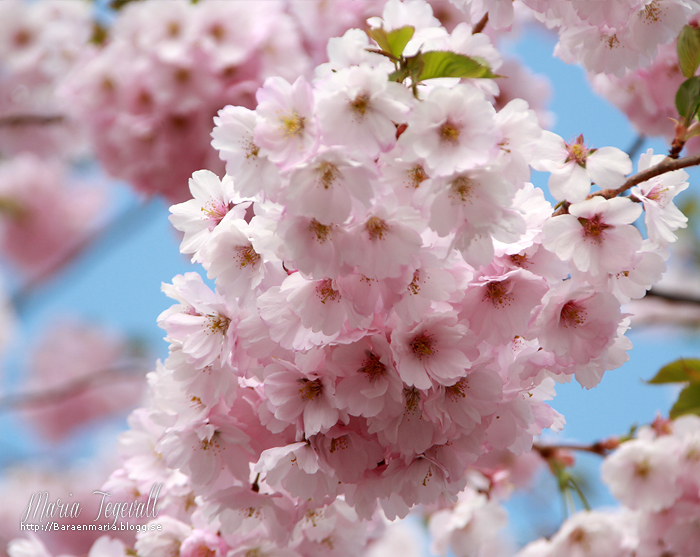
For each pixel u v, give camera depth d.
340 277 1.19
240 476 1.25
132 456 1.31
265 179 1.18
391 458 1.23
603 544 1.42
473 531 1.44
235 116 1.20
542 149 1.22
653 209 1.22
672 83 1.39
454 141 1.18
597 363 1.23
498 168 1.18
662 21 1.29
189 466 1.24
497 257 1.21
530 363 1.22
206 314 1.23
